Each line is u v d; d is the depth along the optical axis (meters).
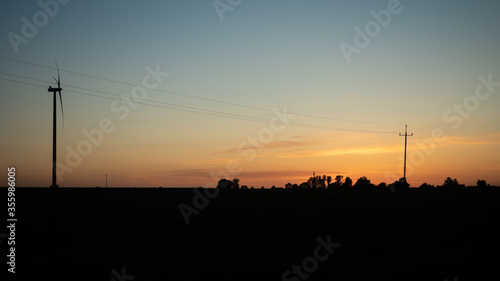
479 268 19.38
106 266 19.84
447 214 43.75
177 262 20.81
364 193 85.38
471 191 87.56
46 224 33.06
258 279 17.78
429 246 25.28
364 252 23.44
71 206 47.09
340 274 18.42
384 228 33.19
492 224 36.16
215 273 18.67
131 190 83.62
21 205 47.31
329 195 79.19
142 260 21.19
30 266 19.59
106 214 40.69
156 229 31.67
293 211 46.59
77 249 23.77
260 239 27.73
